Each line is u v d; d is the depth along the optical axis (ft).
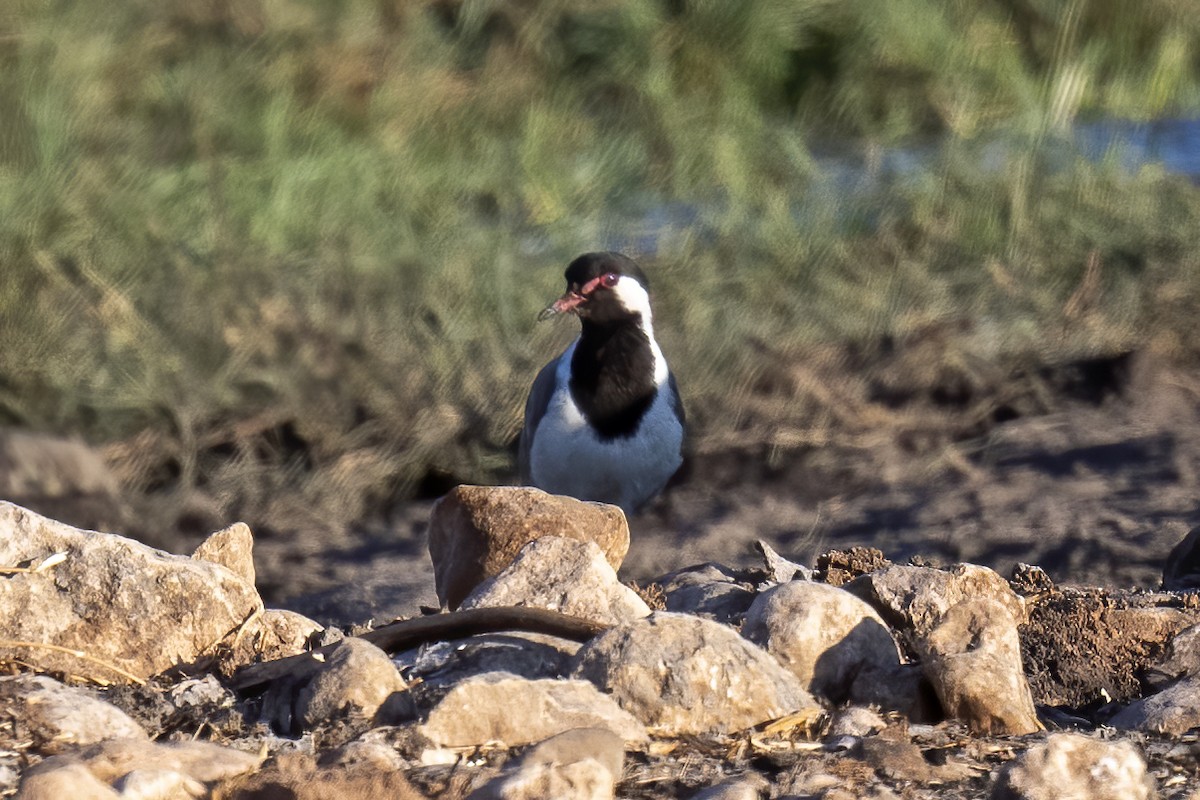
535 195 60.95
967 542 35.58
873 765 15.61
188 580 18.63
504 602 18.78
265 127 62.90
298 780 14.42
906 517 38.09
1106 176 55.83
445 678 17.37
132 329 49.44
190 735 16.35
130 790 13.96
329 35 67.67
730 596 21.04
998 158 60.13
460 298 52.13
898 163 63.72
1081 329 48.47
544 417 36.14
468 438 47.55
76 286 51.21
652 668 16.56
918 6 72.64
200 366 48.62
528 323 51.78
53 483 43.55
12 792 14.34
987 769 15.69
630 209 62.03
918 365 47.21
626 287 35.12
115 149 59.98
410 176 61.16
